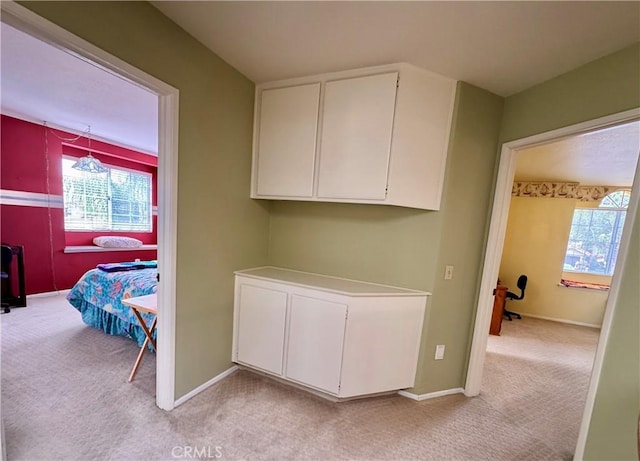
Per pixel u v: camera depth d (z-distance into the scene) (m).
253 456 1.53
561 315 4.64
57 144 3.92
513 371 2.77
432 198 2.00
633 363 1.38
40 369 2.21
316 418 1.86
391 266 2.20
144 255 5.09
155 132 3.90
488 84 1.97
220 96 1.93
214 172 1.96
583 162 3.21
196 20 1.53
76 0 1.15
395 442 1.71
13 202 3.62
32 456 1.45
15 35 1.77
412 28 1.47
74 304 3.11
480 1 1.25
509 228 4.91
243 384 2.18
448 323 2.17
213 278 2.06
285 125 2.16
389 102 1.83
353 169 1.95
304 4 1.35
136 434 1.63
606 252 4.70
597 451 1.50
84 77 2.31
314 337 2.03
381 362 2.04
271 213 2.61
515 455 1.69
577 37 1.44
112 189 4.81
